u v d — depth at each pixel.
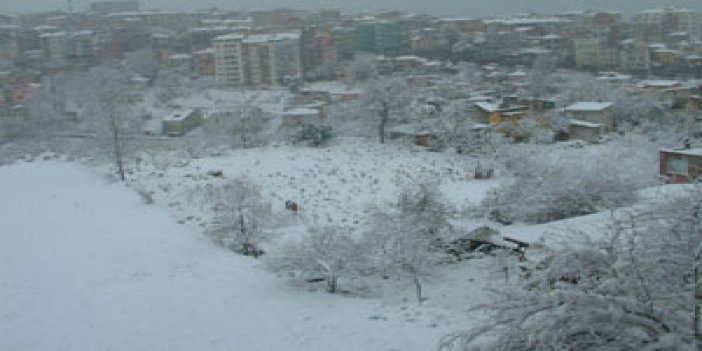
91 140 57.22
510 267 22.91
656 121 67.56
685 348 9.31
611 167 34.56
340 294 22.56
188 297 22.06
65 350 18.38
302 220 34.25
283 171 48.19
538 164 37.25
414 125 63.50
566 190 31.11
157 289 22.98
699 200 10.80
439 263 26.09
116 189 42.44
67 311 21.27
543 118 64.81
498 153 55.41
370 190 42.31
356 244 23.83
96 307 21.47
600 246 11.34
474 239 26.81
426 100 71.00
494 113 66.69
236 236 29.45
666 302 10.14
